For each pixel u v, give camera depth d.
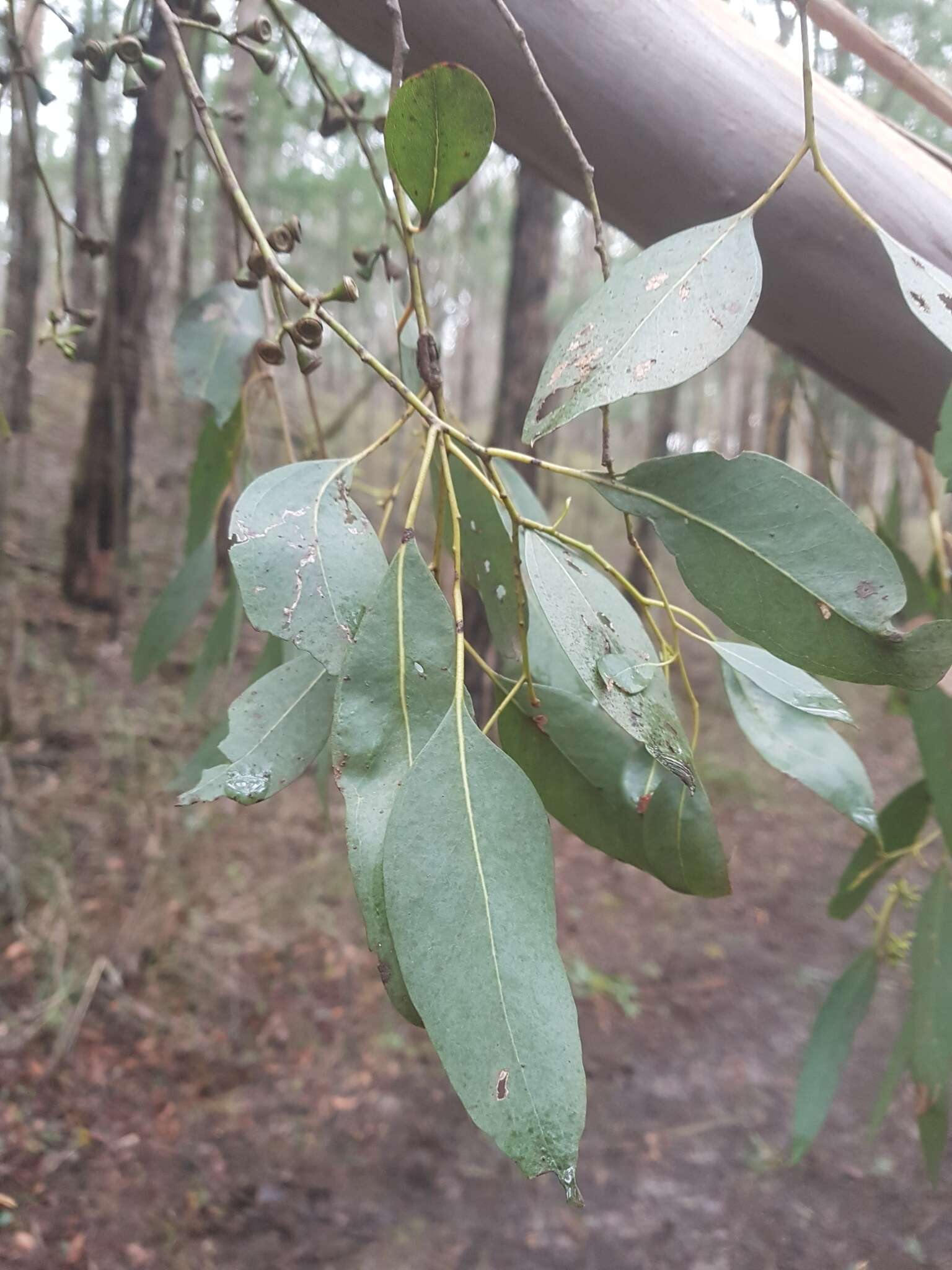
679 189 0.33
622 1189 1.07
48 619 1.91
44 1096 1.04
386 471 2.63
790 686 0.30
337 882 1.49
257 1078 1.15
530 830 0.23
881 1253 0.98
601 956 1.50
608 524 3.26
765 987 1.46
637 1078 1.25
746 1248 0.99
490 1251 0.98
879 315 0.33
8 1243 0.88
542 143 0.34
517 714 0.33
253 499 0.24
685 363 0.23
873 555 0.24
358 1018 1.26
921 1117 0.50
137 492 2.26
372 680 0.23
